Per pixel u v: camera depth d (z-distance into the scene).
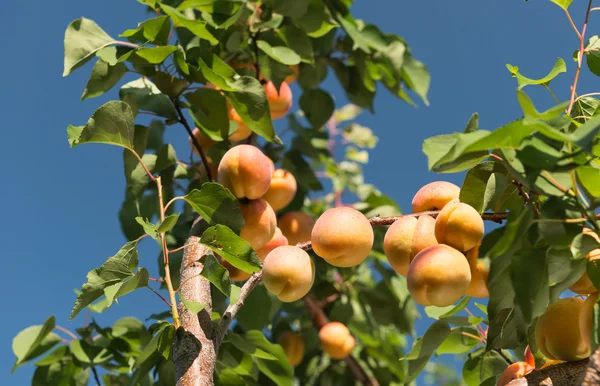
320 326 1.61
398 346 1.77
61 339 1.29
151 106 1.22
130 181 1.25
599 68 1.05
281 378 1.24
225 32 1.33
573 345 0.94
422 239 0.98
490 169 0.97
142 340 1.28
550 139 0.88
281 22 1.40
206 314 1.01
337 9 1.54
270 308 1.35
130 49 1.21
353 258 1.02
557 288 0.88
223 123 1.22
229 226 1.05
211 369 0.97
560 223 0.86
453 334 1.16
